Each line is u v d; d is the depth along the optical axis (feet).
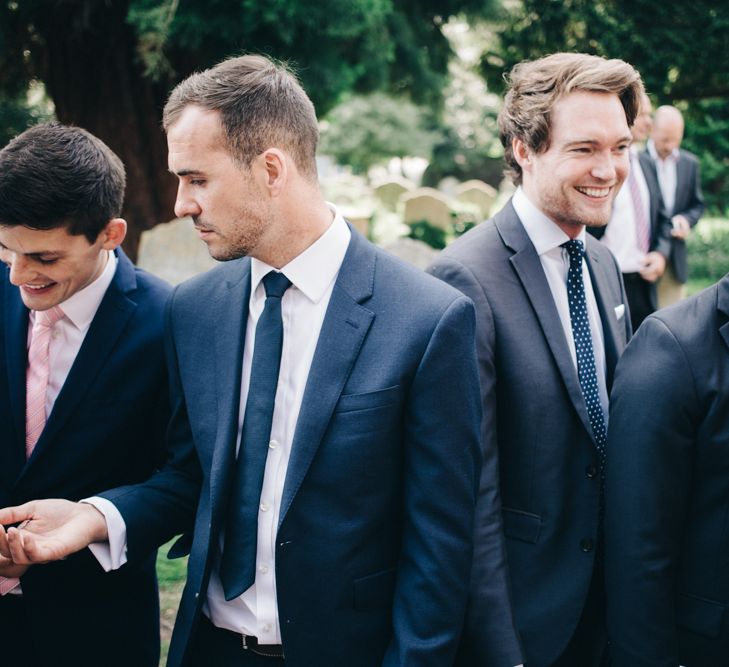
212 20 20.42
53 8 21.70
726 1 27.94
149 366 6.23
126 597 6.41
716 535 5.45
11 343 6.13
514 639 5.64
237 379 5.37
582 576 6.05
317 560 5.01
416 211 46.57
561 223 6.35
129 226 23.88
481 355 5.99
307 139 5.24
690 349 5.44
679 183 19.27
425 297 5.19
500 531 5.91
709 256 45.55
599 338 6.73
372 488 5.07
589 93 5.93
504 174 7.08
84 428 6.08
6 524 5.53
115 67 23.13
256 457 5.16
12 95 23.98
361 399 5.03
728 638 5.43
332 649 5.08
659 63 28.66
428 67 30.63
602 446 6.35
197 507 6.00
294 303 5.31
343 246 5.39
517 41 29.96
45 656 6.18
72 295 6.03
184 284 5.96
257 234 5.12
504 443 6.14
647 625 5.47
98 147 5.77
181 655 5.28
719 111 34.96
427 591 5.03
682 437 5.45
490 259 6.31
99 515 5.54
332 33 21.26
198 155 4.93
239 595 5.16
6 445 6.10
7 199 5.31
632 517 5.52
